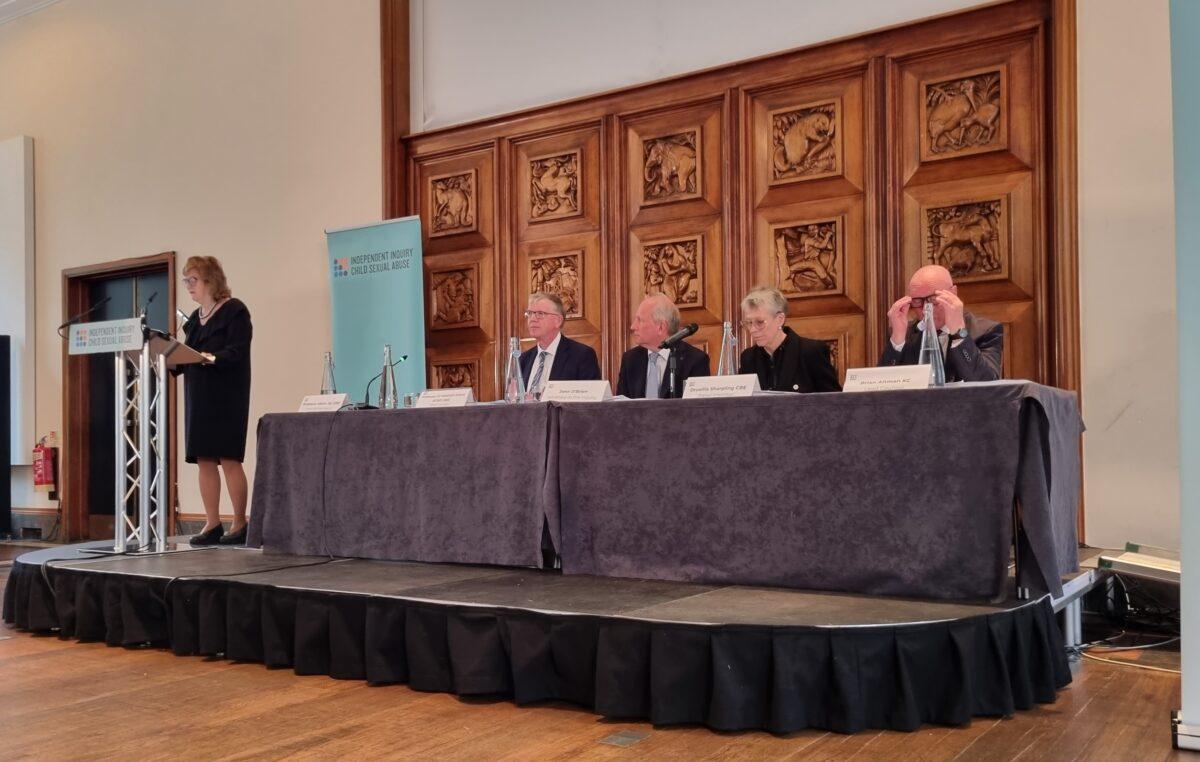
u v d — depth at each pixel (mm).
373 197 6461
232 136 7137
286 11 6875
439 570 3332
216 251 7203
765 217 5211
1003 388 2531
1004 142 4551
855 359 4961
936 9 4754
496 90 6172
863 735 2229
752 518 2852
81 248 8039
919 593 2609
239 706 2592
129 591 3387
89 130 8016
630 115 5645
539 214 5977
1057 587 2502
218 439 4812
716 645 2266
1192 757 2051
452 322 6320
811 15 5102
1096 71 4223
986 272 4598
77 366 8117
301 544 3826
